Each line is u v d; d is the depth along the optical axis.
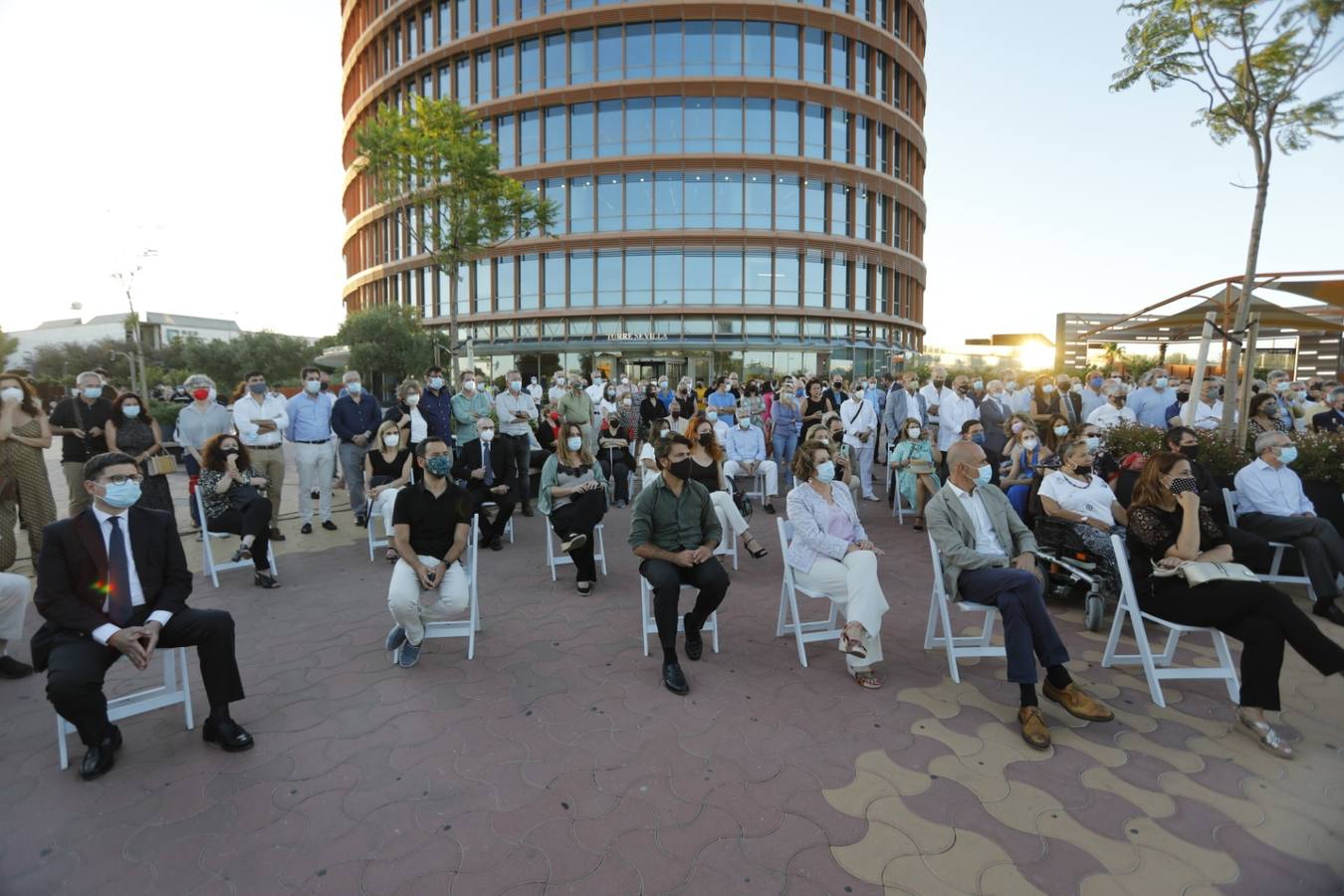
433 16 33.00
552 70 30.23
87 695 3.29
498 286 31.86
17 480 6.58
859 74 31.17
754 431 10.36
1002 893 2.51
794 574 4.75
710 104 29.17
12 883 2.60
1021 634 3.78
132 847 2.80
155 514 3.74
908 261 34.00
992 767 3.37
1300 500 5.91
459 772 3.34
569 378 10.91
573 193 30.14
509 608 5.83
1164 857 2.71
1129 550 4.57
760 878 2.59
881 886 2.54
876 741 3.62
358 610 5.77
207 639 3.56
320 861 2.71
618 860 2.69
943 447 9.63
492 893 2.52
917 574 6.82
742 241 29.38
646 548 4.66
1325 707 4.02
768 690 4.25
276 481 8.25
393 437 7.64
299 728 3.79
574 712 3.95
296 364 51.38
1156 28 6.58
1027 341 22.83
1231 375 7.39
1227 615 3.81
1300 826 2.90
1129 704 4.07
